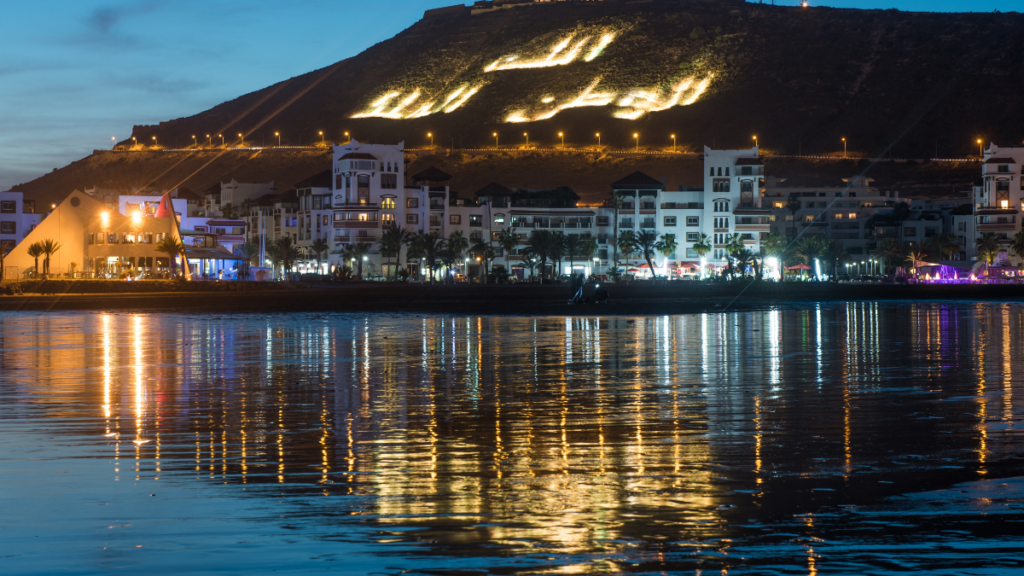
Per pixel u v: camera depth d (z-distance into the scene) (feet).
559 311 302.04
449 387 93.09
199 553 38.11
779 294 459.32
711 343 158.20
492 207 618.44
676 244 621.72
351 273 552.82
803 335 179.83
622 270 620.90
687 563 37.22
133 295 352.08
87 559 37.45
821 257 623.36
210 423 68.85
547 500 45.73
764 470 52.11
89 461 54.39
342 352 137.69
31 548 38.63
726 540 39.83
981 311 299.99
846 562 37.27
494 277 549.13
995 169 584.40
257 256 583.58
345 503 45.14
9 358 125.90
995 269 549.13
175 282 378.12
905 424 67.77
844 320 242.17
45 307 311.06
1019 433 63.62
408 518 42.75
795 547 38.96
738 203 617.62
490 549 38.73
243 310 301.02
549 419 71.05
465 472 51.72
